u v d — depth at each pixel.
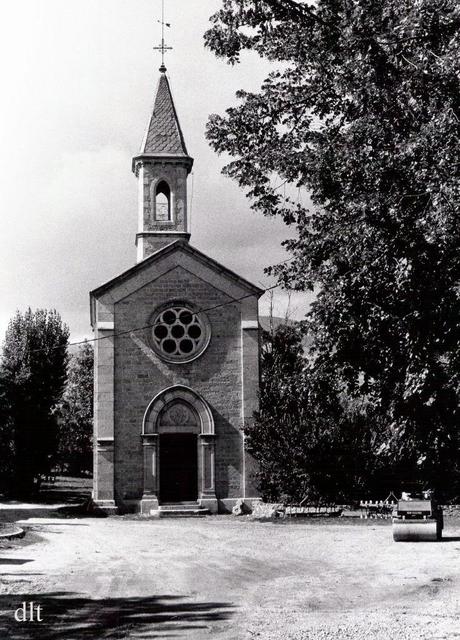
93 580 16.25
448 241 10.80
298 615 12.25
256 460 36.34
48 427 51.25
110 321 36.88
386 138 11.74
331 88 13.40
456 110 10.77
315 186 13.27
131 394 36.50
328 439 33.25
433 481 12.89
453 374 11.74
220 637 10.73
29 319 53.44
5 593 14.38
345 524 29.67
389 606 12.90
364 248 12.10
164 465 36.44
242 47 13.59
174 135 41.00
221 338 37.38
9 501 47.47
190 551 21.55
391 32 10.76
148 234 39.78
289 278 14.06
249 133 14.27
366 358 13.08
